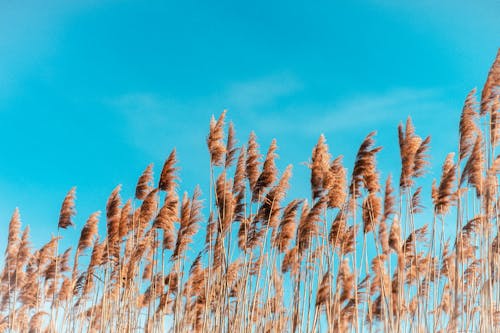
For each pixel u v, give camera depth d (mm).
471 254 14008
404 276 14258
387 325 13055
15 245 16625
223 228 14141
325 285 13438
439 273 14219
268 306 14164
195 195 14797
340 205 13625
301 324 13242
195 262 15094
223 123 14555
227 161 14406
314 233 13695
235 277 14445
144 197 15055
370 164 13406
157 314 15312
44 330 15828
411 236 14289
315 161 14023
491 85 12695
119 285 15125
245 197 14367
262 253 14086
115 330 14930
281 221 14211
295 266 14305
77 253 15789
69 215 16094
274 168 14266
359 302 13602
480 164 12586
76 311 15938
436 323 13578
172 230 14734
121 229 15453
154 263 14984
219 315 13688
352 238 14148
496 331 12094
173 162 14664
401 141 13664
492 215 12750
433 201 14797
